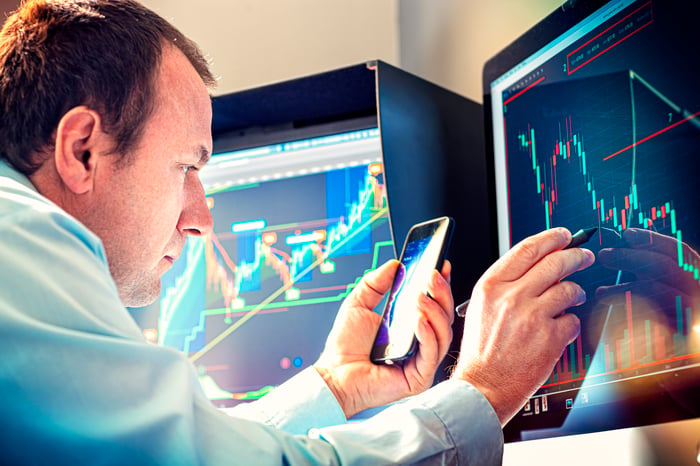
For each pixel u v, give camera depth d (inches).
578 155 39.8
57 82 33.9
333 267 53.4
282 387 43.3
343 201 54.1
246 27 78.1
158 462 25.4
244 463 26.9
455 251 50.6
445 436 30.3
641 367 34.5
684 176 32.2
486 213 54.3
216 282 56.9
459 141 53.6
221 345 55.7
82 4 35.8
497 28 56.3
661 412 33.3
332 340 44.1
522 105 45.1
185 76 38.1
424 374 40.1
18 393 25.1
